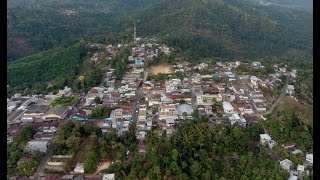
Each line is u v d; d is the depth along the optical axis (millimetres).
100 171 94562
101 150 100188
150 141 103125
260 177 92250
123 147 102312
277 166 93125
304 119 118812
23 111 132250
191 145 100000
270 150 104000
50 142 106562
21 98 148000
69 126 109875
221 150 101750
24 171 93062
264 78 162875
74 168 94688
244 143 104375
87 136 108625
